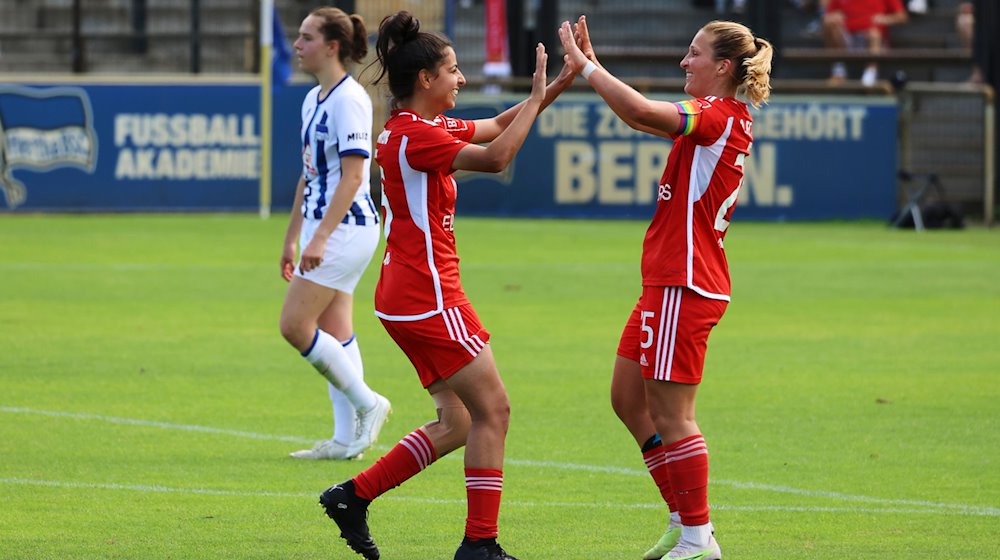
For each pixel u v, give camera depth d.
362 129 25.52
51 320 43.88
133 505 22.70
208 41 100.25
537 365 37.16
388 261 19.03
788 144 84.81
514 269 58.91
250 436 28.25
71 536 20.75
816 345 40.94
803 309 48.72
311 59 25.89
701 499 18.98
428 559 19.95
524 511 22.72
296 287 25.83
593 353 39.09
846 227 82.06
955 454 27.06
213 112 81.06
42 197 79.81
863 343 41.38
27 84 79.00
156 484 24.16
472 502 18.81
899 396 33.06
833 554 20.20
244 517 22.06
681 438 19.02
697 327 18.81
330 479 24.72
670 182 19.02
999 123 90.81
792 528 21.70
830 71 99.06
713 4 104.50
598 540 21.02
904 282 56.41
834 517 22.39
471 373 18.72
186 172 81.12
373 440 26.45
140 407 30.98
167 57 98.69
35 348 38.62
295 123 81.50
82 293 50.16
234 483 24.33
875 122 85.44
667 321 18.80
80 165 80.00
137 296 49.62
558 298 50.69
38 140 79.44
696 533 18.98
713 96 19.31
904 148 86.25
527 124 18.56
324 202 26.12
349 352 26.80
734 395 33.19
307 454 26.38
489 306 48.41
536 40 91.75
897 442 28.09
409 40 19.03
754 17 89.00
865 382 35.00
